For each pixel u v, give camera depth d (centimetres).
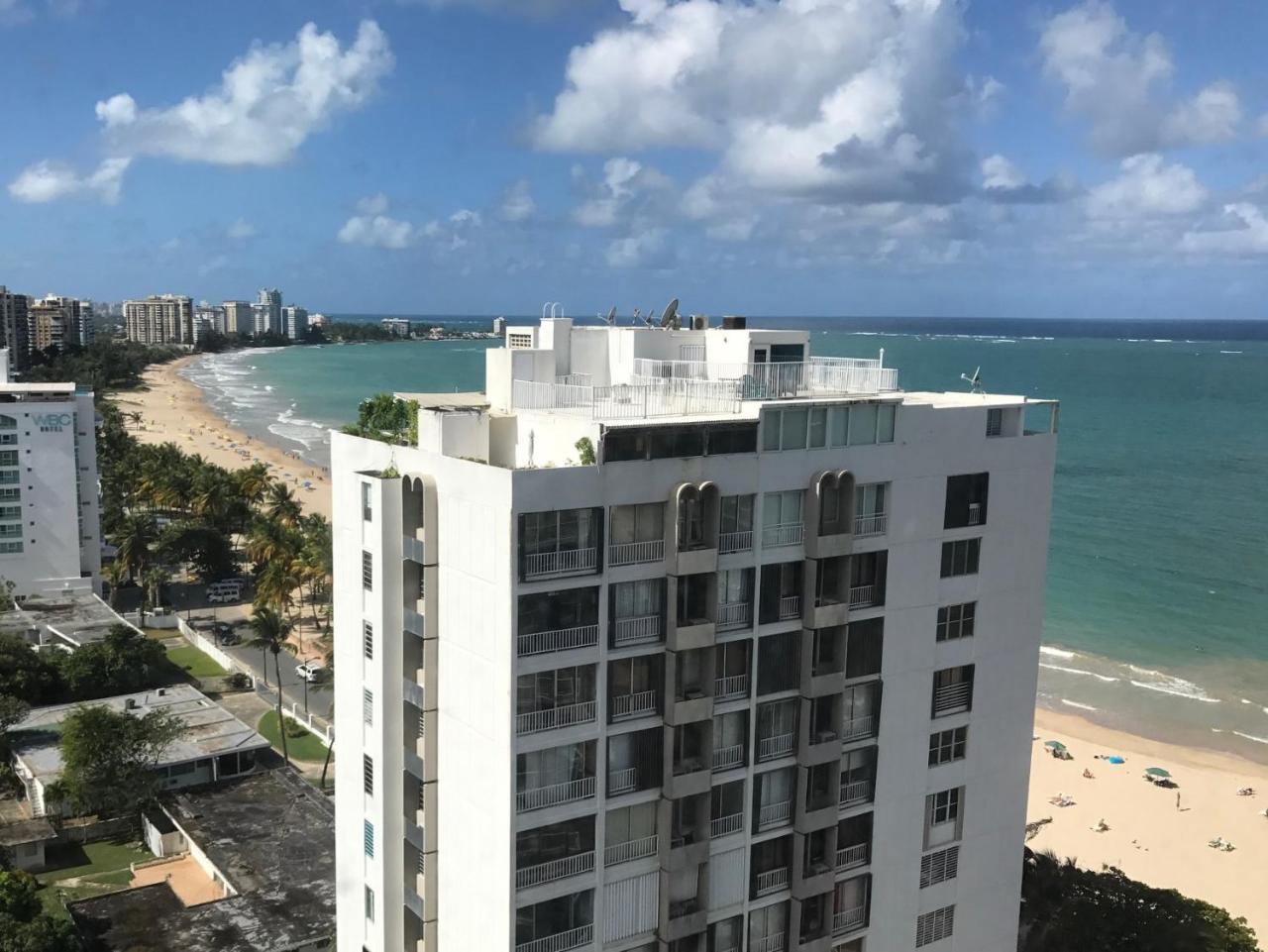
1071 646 12912
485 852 3325
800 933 3850
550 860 3284
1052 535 17500
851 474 3653
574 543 3189
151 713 8419
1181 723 11006
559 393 3966
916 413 3828
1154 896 5747
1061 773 9844
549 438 3447
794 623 3669
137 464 18900
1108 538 17325
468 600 3281
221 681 10762
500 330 4762
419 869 3688
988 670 4228
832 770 3794
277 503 16000
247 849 6975
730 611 3525
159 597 13488
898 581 3891
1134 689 11756
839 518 3697
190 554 14075
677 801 3478
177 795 7775
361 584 3712
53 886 6900
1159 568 15788
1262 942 7262
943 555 4012
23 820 7519
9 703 8694
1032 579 4291
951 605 4066
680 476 3341
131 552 13412
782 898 3800
